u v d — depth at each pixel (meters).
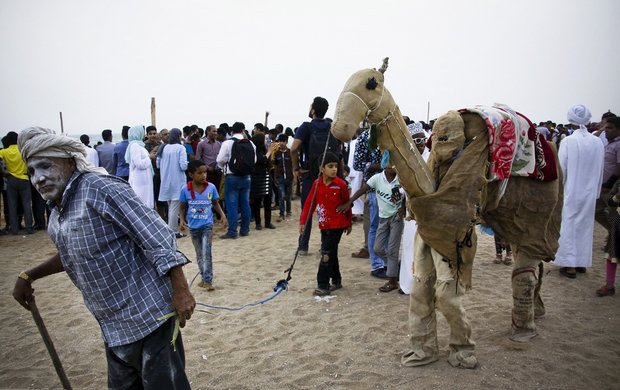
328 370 4.08
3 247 9.21
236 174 9.22
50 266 2.92
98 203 2.45
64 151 2.49
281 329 4.95
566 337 4.62
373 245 6.61
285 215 11.90
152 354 2.61
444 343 4.55
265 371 4.08
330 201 5.79
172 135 9.47
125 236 2.56
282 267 7.35
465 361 4.03
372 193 6.50
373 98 3.65
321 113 7.59
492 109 3.99
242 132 9.31
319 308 5.52
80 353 4.55
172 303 2.64
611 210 5.68
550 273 6.72
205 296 6.04
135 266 2.57
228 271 7.17
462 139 3.78
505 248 7.15
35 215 10.86
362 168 7.17
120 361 2.73
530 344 4.46
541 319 5.07
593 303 5.53
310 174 7.58
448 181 3.76
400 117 3.80
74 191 2.49
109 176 2.55
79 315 5.50
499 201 4.23
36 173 2.48
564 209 6.38
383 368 4.09
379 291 6.04
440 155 3.81
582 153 6.19
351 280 6.56
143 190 9.48
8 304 5.94
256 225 10.29
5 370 4.24
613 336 4.62
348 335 4.76
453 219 3.71
